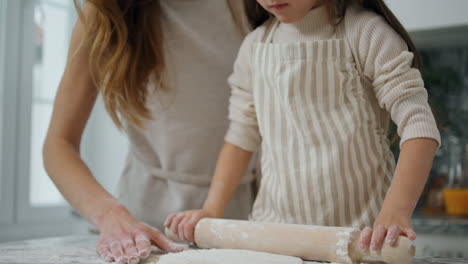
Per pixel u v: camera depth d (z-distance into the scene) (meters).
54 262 0.73
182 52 1.14
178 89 1.14
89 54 1.08
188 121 1.14
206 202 1.00
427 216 1.61
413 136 0.77
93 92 1.10
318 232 0.75
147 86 1.14
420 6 1.59
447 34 1.68
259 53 0.96
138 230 0.84
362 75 0.88
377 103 0.91
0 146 2.16
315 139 0.89
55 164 1.00
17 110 2.22
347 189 0.87
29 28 2.27
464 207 1.61
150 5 1.13
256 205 1.00
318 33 0.92
